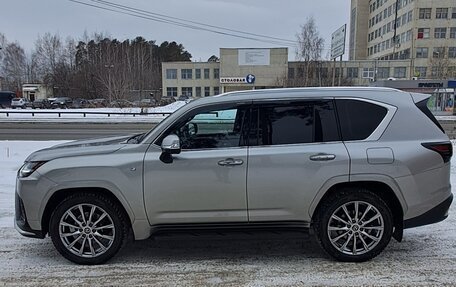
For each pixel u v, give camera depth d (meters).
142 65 77.50
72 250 4.14
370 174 4.01
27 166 4.14
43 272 3.99
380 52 97.62
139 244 4.75
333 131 4.11
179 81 82.50
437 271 3.95
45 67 90.62
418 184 4.05
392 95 4.25
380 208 4.09
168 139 3.93
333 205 4.08
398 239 4.20
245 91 4.32
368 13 107.44
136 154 4.05
